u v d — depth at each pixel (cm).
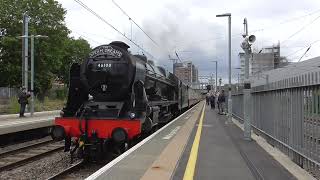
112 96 1605
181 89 3506
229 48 3509
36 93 6431
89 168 1398
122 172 970
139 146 1391
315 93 966
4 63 6181
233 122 2808
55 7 6575
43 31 6412
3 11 6141
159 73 2292
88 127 1479
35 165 1460
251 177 947
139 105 1611
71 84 1641
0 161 1536
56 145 1975
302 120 1075
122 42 1672
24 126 2102
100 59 1627
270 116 1570
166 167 1038
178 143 1489
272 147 1462
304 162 1059
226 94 4556
